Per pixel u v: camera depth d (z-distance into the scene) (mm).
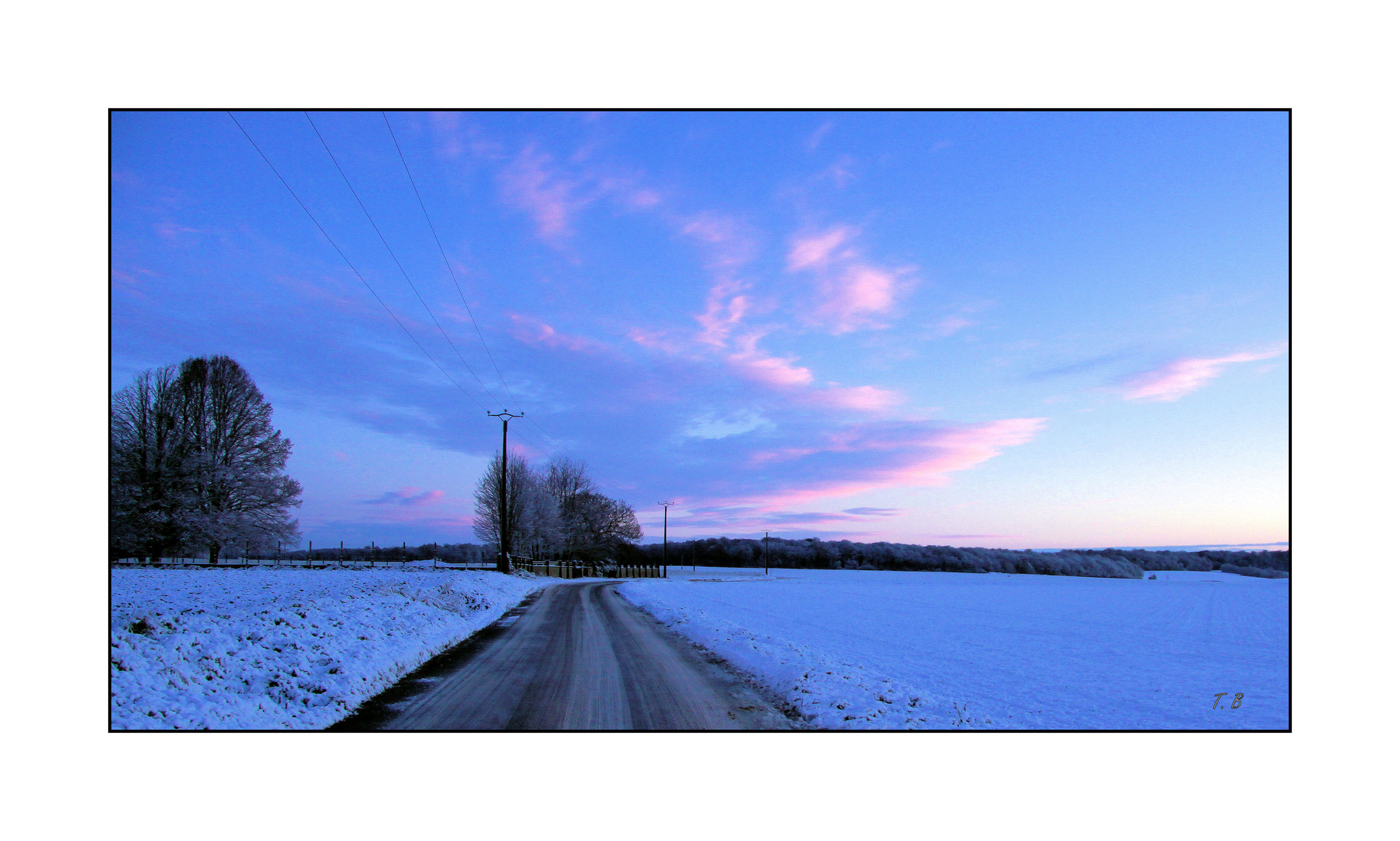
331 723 7609
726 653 13422
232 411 44469
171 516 41844
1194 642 20000
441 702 8680
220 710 7309
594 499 90812
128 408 41594
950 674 12766
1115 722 9227
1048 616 29438
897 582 82875
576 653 13008
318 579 30188
